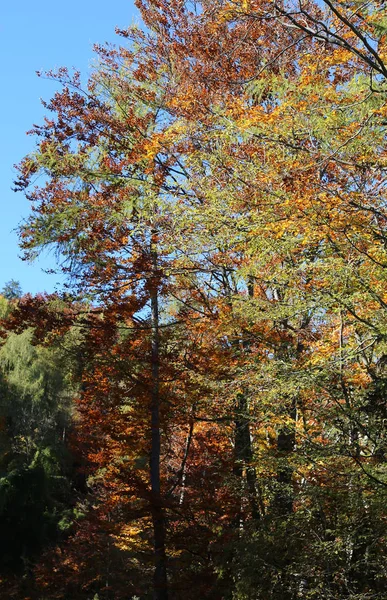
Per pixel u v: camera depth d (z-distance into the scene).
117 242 13.62
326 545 8.31
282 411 10.45
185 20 14.16
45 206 14.10
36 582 17.00
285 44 12.59
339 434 9.53
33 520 27.58
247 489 11.04
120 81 15.55
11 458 34.22
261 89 10.48
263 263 9.66
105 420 14.91
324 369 9.16
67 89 15.30
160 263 13.03
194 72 13.28
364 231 8.84
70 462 34.84
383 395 9.26
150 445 15.14
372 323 9.24
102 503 17.00
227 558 10.25
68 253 14.05
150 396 14.03
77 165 14.73
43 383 36.22
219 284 13.33
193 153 11.19
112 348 14.20
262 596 8.84
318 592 8.27
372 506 8.23
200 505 13.11
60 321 13.94
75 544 16.75
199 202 11.27
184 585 12.88
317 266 8.80
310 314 9.95
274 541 8.94
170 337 14.34
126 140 15.05
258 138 9.72
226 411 12.92
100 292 13.51
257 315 10.52
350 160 9.40
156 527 13.49
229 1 8.80
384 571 8.25
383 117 8.77
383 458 9.23
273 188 9.56
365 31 8.84
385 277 8.61
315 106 9.08
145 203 12.48
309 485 9.26
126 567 16.61
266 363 10.57
